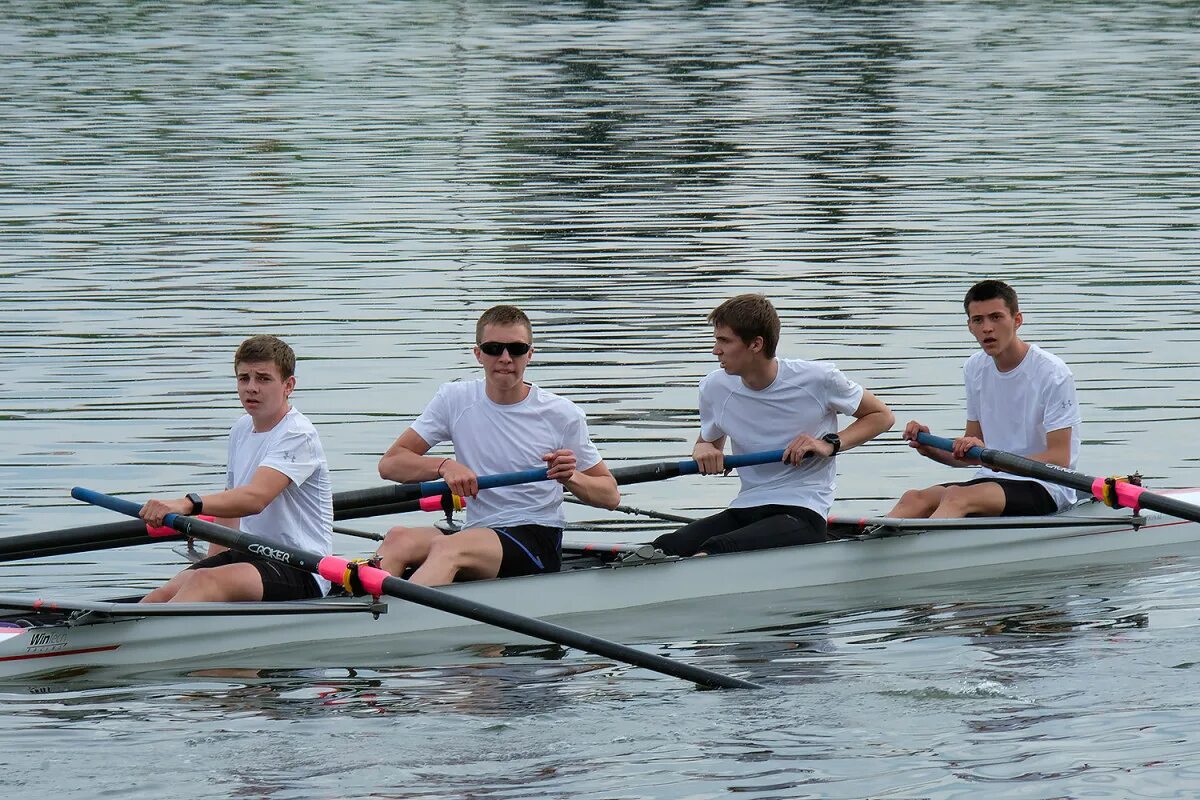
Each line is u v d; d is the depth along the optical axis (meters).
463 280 81.25
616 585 40.62
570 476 39.31
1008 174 112.06
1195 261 84.31
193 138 126.75
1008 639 36.78
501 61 175.00
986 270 82.94
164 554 44.16
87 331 70.06
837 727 30.78
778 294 78.06
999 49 185.62
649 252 88.38
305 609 36.09
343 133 130.12
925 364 64.94
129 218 96.56
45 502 47.78
